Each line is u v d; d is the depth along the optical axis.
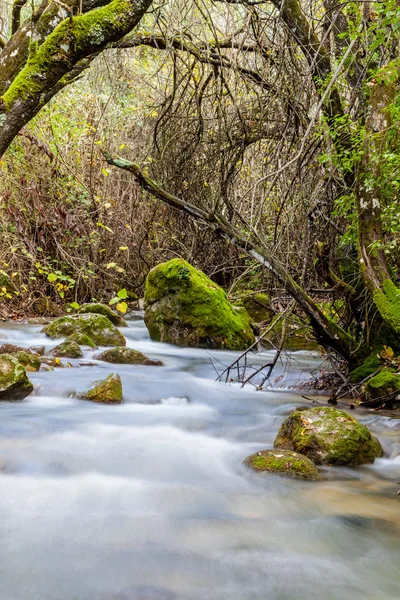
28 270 11.84
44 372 6.70
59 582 2.64
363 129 5.64
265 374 7.56
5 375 5.65
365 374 6.25
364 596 2.62
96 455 4.46
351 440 4.39
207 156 8.36
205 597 2.56
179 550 3.01
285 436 4.69
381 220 5.61
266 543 3.13
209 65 8.32
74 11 3.96
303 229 7.00
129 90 11.59
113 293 12.68
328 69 6.74
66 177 11.68
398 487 3.99
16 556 2.88
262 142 7.88
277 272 6.07
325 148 6.55
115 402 5.92
